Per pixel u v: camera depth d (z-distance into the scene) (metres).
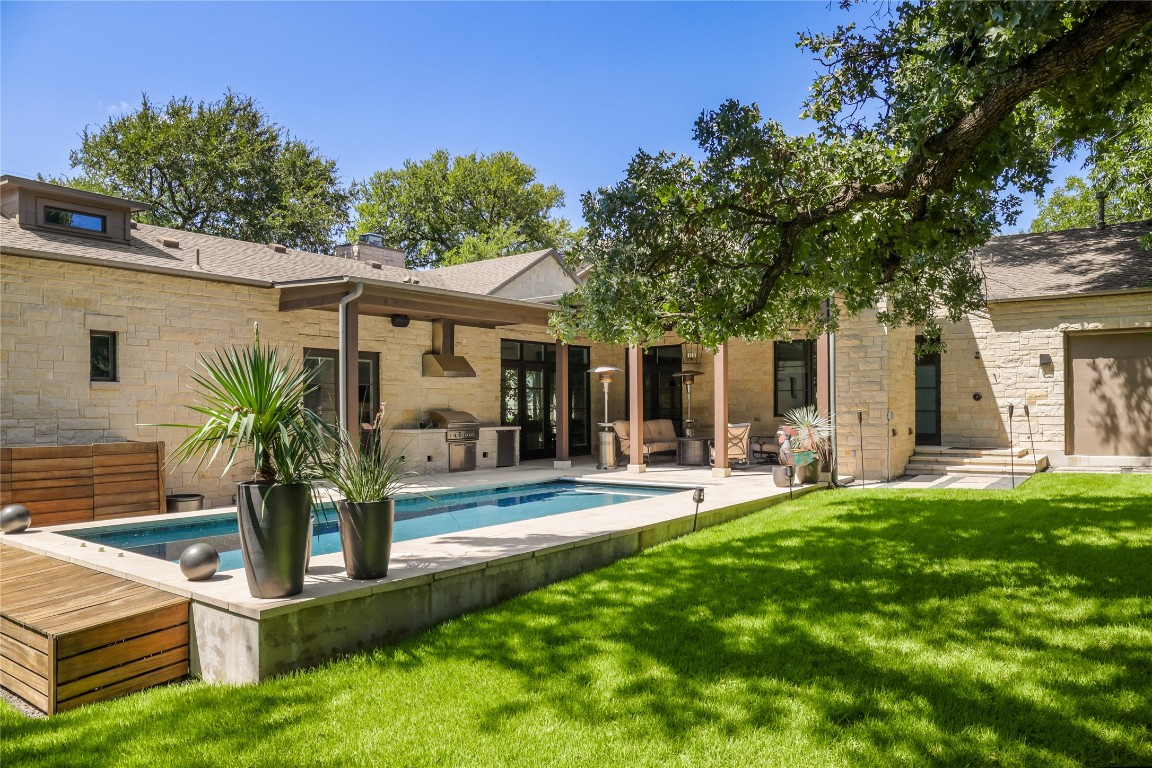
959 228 5.68
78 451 8.65
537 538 6.40
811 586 5.53
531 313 13.08
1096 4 4.10
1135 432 12.63
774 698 3.73
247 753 3.29
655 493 11.20
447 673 4.15
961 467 12.57
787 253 5.52
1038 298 12.90
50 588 4.86
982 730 3.35
